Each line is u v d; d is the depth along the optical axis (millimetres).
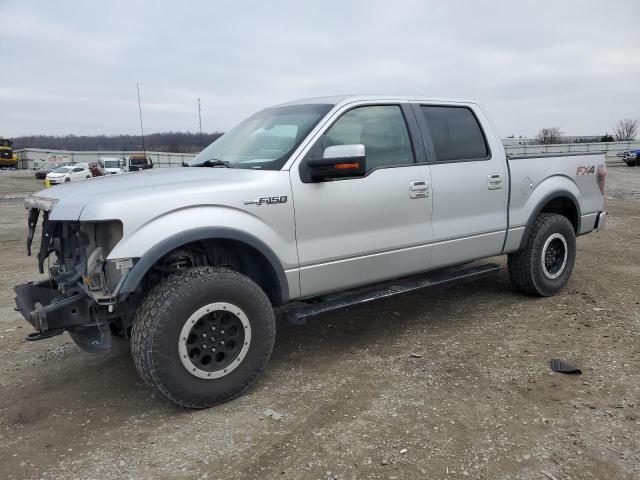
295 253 3762
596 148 49875
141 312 3275
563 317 4949
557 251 5590
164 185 3459
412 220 4371
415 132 4508
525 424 3119
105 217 3061
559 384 3596
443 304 5496
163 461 2881
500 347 4293
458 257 4766
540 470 2693
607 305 5238
